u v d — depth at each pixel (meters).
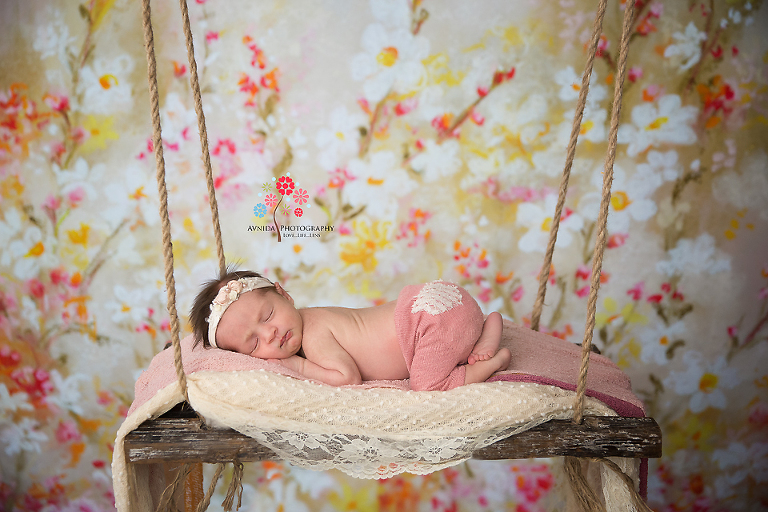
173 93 2.15
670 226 2.19
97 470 2.33
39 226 2.23
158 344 2.26
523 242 2.23
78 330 2.27
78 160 2.19
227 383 1.21
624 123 2.14
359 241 2.24
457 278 2.25
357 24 2.12
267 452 1.20
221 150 2.18
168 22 2.12
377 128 2.17
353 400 1.22
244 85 2.15
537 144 2.17
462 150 2.18
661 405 2.29
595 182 2.17
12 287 2.27
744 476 2.33
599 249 1.15
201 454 1.19
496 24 2.12
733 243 2.21
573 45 2.12
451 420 1.20
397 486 2.39
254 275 1.53
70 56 2.15
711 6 2.10
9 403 2.32
